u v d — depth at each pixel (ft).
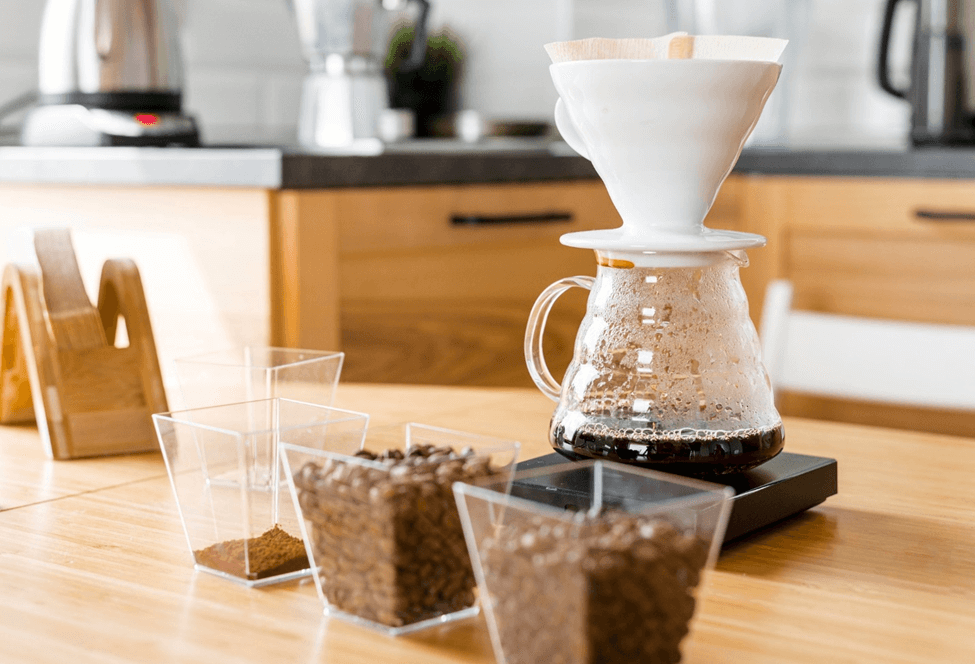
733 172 7.02
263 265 4.53
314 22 5.97
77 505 2.46
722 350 2.14
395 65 8.02
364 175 4.80
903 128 9.42
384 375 5.04
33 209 5.16
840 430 3.15
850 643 1.67
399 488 1.65
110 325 3.26
